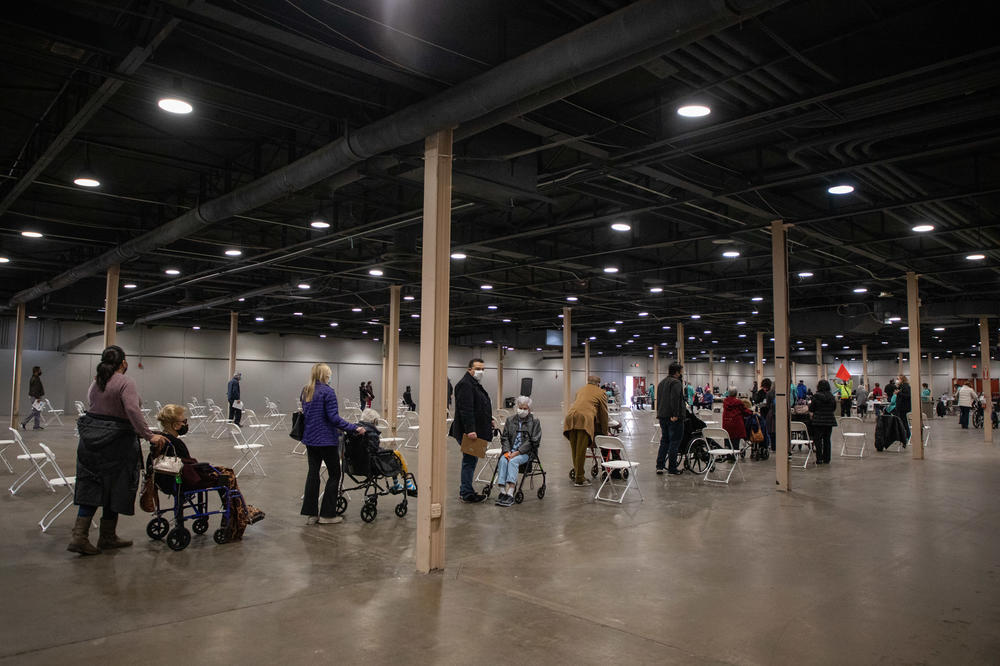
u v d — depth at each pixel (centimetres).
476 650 360
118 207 1149
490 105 502
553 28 552
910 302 1387
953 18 509
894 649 365
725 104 669
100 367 549
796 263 1513
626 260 1486
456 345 3628
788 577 502
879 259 1276
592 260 1442
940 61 501
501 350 3219
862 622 406
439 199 546
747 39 545
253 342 3127
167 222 1020
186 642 367
